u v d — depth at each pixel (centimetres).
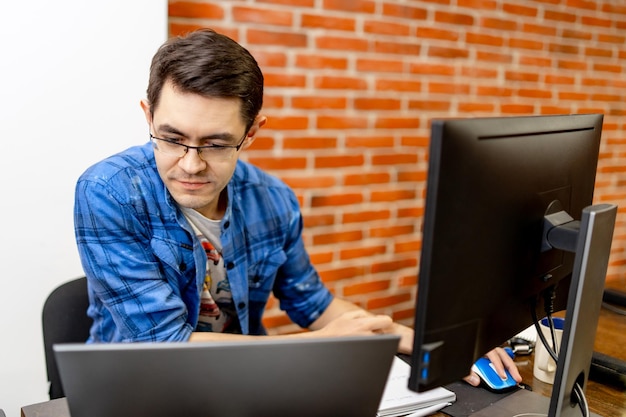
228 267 139
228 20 206
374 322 126
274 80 220
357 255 256
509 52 281
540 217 95
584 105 318
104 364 70
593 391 125
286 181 230
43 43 168
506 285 92
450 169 76
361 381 78
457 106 271
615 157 337
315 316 157
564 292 111
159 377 71
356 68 238
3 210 172
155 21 181
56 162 176
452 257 80
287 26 218
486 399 117
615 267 338
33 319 181
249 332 154
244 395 74
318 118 232
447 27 259
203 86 105
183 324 125
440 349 82
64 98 173
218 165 113
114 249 122
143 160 130
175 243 130
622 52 326
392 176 258
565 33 299
